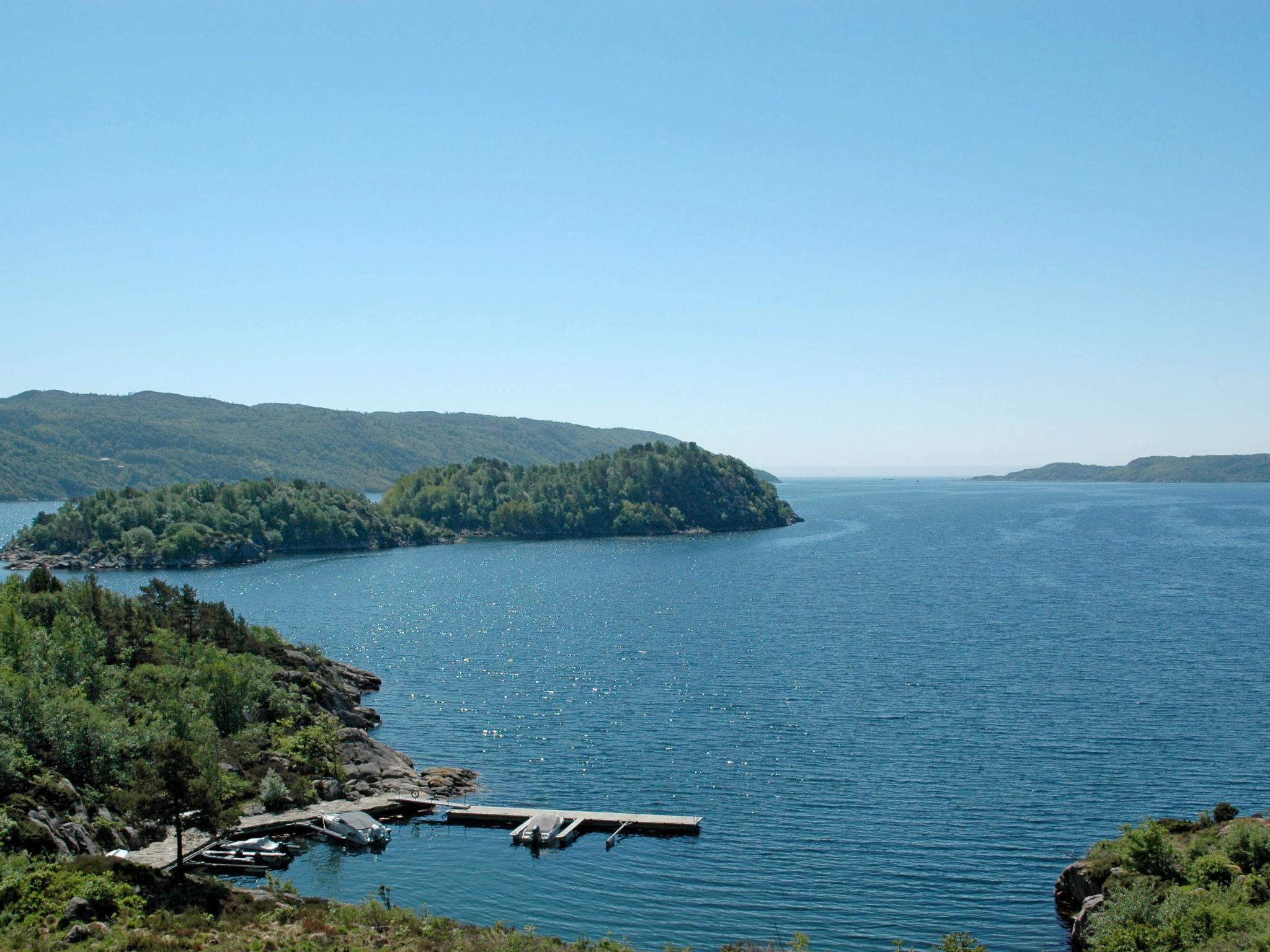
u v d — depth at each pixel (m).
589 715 106.81
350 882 67.19
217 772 74.56
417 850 72.75
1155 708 101.38
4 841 58.19
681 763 89.88
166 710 83.44
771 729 98.50
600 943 54.31
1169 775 81.75
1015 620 160.12
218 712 92.12
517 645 150.25
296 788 82.31
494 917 61.81
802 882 65.25
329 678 114.12
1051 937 57.28
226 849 70.69
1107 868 58.88
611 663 134.25
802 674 122.50
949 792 79.44
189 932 51.41
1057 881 62.28
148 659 101.56
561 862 69.94
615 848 72.06
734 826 74.94
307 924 54.59
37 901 51.91
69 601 114.19
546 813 77.62
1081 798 77.12
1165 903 50.88
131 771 71.00
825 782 83.06
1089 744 90.25
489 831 76.38
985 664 125.12
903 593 198.12
